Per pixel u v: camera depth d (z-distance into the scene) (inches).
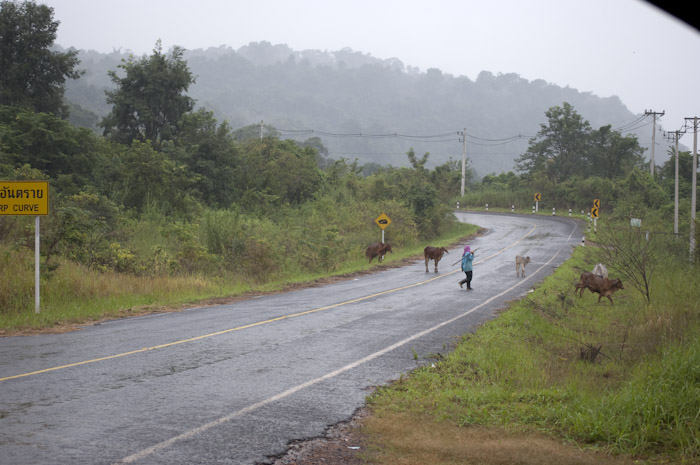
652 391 271.1
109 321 522.3
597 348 446.6
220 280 827.4
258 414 259.3
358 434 240.5
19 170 1027.3
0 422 235.3
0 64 1409.9
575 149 3171.8
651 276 780.6
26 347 396.2
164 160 1272.1
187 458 205.0
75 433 225.0
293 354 389.1
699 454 215.6
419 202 1788.9
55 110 1492.4
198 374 326.6
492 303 677.3
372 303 669.3
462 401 288.0
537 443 231.0
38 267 544.4
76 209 740.7
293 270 1000.2
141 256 839.1
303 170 1723.7
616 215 2117.4
